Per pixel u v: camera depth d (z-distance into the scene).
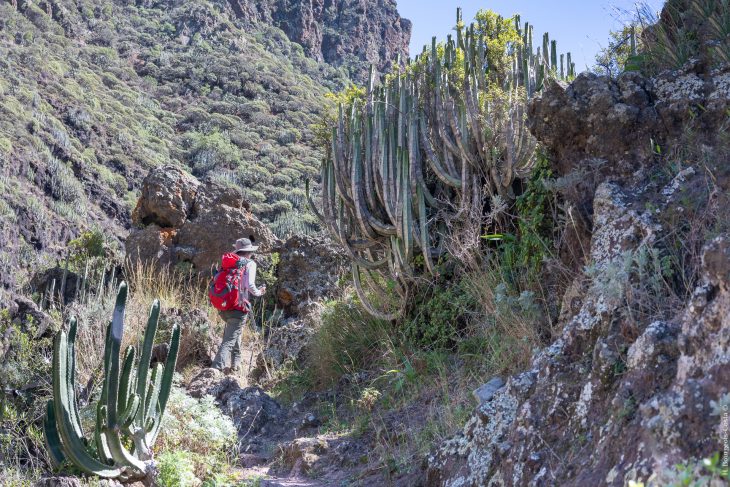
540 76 6.83
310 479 5.10
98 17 68.00
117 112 49.16
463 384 5.36
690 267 3.61
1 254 24.08
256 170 45.69
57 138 39.34
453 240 6.35
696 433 2.59
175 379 7.19
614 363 3.39
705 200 3.86
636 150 4.69
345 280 9.05
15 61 46.50
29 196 31.88
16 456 4.94
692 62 4.87
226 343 8.07
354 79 88.56
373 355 7.09
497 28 7.41
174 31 69.81
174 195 12.02
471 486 3.78
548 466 3.34
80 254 12.13
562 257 5.05
